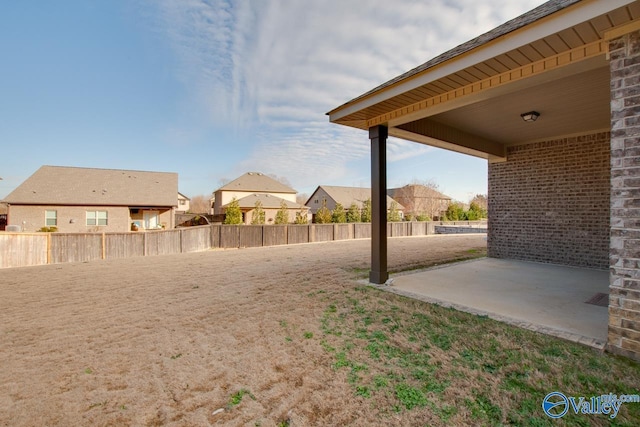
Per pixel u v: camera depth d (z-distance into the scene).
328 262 8.35
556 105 4.86
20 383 2.43
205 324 3.69
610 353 2.67
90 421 1.96
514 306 4.06
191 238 12.16
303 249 11.89
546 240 7.46
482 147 7.21
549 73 3.23
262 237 13.96
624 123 2.56
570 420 1.87
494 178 8.46
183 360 2.78
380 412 1.99
